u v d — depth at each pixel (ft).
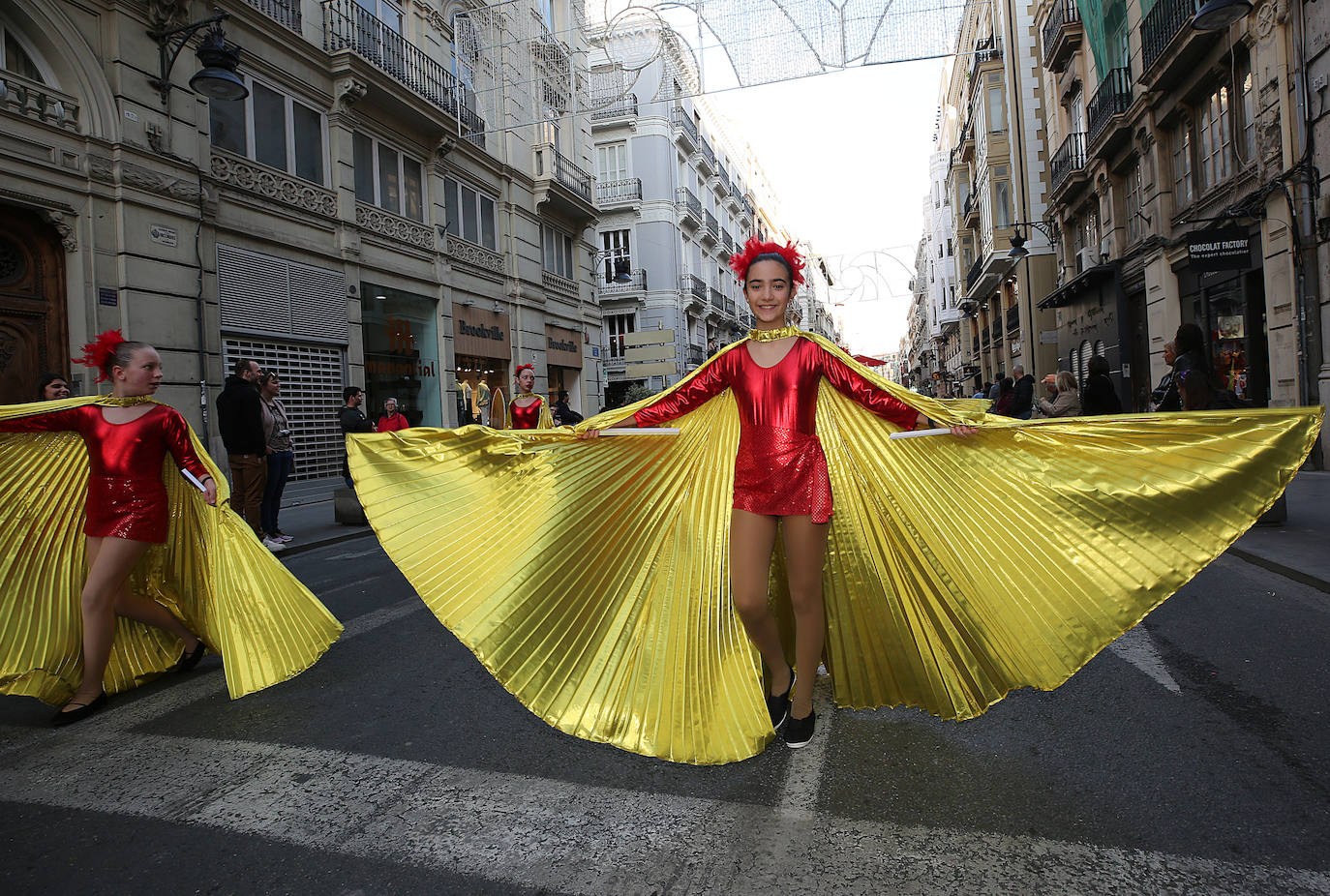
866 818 7.61
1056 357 84.28
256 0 42.19
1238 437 7.70
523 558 9.09
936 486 8.95
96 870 7.00
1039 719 10.07
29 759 9.58
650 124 110.11
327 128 47.83
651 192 110.42
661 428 9.16
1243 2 27.86
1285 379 35.50
